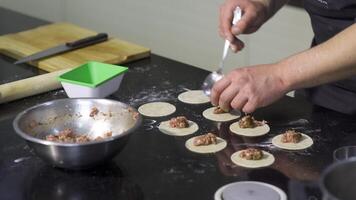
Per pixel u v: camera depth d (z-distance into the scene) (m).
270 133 1.32
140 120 1.21
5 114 1.42
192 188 1.11
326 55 1.27
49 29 1.95
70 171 1.17
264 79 1.31
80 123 1.31
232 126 1.35
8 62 1.73
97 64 1.55
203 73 1.65
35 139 1.12
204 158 1.22
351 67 1.27
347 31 1.27
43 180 1.14
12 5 3.08
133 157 1.22
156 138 1.30
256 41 2.30
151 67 1.70
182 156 1.23
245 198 1.05
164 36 2.61
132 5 2.68
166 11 2.55
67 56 1.72
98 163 1.16
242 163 1.19
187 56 2.55
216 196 1.07
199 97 1.50
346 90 1.56
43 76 1.55
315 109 1.43
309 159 1.21
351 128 1.33
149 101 1.49
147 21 2.65
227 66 2.42
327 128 1.34
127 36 2.76
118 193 1.10
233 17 1.55
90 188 1.12
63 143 1.10
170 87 1.56
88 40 1.80
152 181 1.14
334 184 0.83
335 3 1.56
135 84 1.59
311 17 1.67
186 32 2.52
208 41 2.44
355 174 0.84
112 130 1.29
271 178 1.14
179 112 1.43
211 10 2.38
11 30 2.00
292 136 1.28
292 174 1.15
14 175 1.16
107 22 2.82
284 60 1.32
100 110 1.31
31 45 1.80
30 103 1.49
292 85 1.30
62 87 1.56
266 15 1.60
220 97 1.35
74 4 2.93
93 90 1.46
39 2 3.06
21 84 1.50
